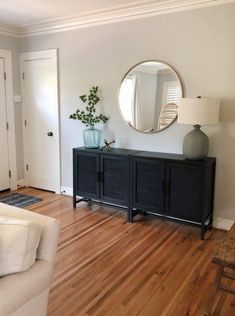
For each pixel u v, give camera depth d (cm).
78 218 358
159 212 328
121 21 362
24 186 492
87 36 392
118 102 380
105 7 348
